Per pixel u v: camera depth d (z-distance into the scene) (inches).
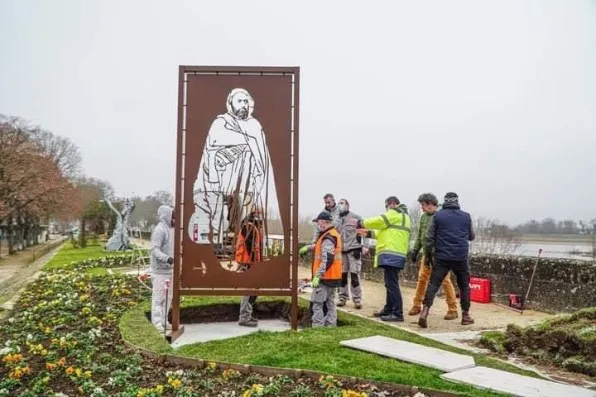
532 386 175.2
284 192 300.2
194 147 297.3
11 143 1526.8
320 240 293.6
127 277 514.3
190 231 301.1
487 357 217.9
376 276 531.2
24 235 2059.5
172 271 322.7
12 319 317.7
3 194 1481.3
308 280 492.1
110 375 200.7
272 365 202.5
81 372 200.7
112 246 1119.6
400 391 177.8
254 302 366.9
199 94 298.5
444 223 296.7
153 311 317.4
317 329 267.9
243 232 299.7
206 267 296.5
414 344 229.8
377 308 369.7
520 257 375.9
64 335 266.5
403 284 492.7
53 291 439.8
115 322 304.2
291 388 183.5
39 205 1652.3
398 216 319.3
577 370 206.2
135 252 883.4
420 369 195.3
